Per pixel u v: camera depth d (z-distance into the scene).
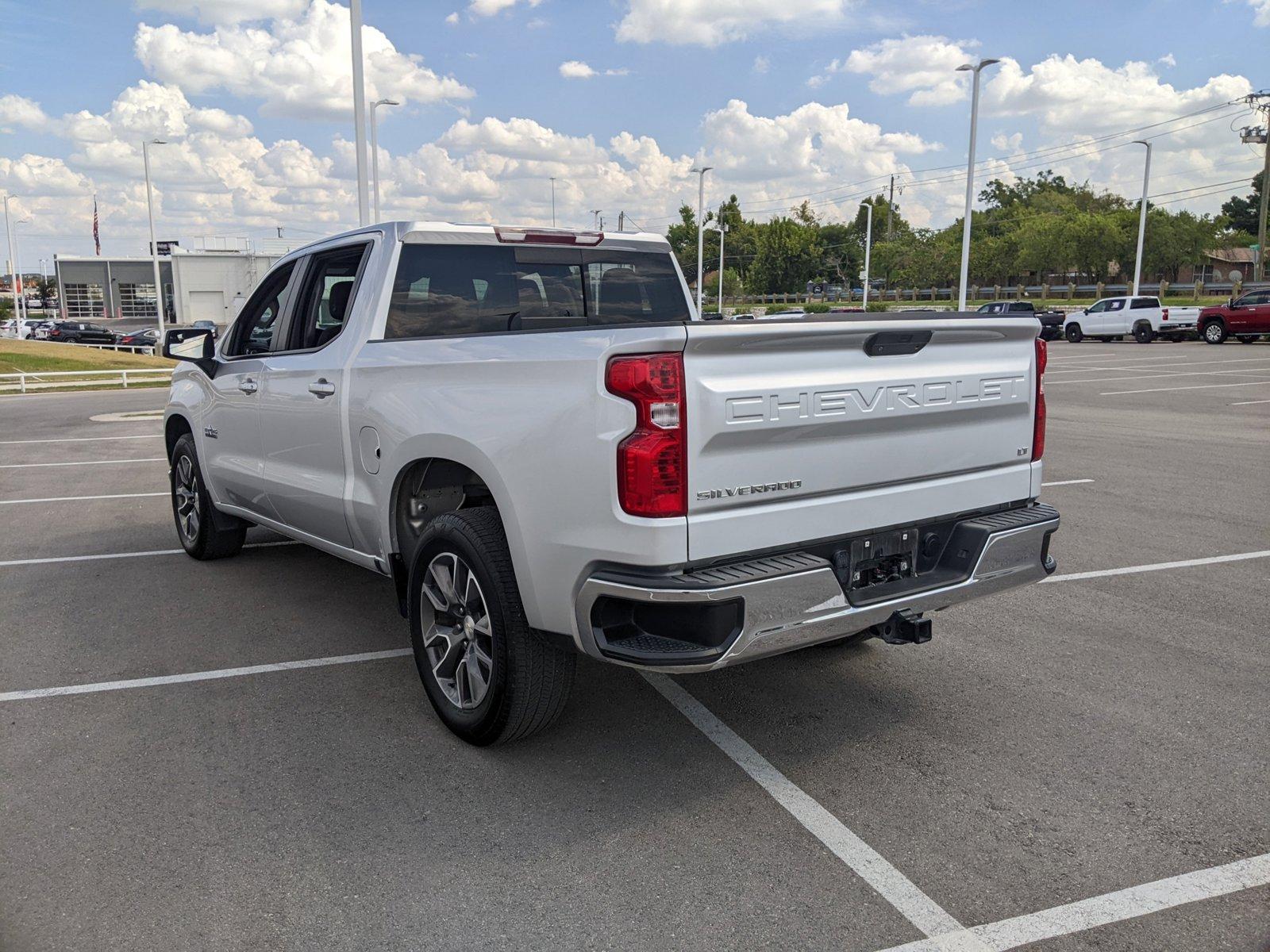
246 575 6.41
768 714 4.18
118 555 7.01
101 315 96.88
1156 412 15.66
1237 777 3.59
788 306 76.56
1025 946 2.65
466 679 3.88
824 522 3.37
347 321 4.60
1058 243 69.38
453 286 4.71
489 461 3.49
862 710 4.21
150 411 19.81
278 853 3.12
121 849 3.14
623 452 3.03
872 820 3.30
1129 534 7.38
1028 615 5.49
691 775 3.63
